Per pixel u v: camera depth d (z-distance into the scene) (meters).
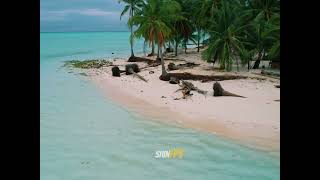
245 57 37.28
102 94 28.86
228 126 19.03
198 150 15.81
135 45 114.75
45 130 19.19
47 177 13.30
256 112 21.52
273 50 32.78
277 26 33.59
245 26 37.59
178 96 26.80
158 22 33.84
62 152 15.84
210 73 36.56
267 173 13.29
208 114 21.47
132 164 14.42
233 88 28.94
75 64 51.34
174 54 61.09
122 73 40.03
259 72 36.94
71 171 13.82
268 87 29.23
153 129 19.08
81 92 29.94
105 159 15.02
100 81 35.41
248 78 33.34
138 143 16.92
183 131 18.55
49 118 21.67
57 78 37.97
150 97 26.89
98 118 21.58
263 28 38.06
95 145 16.77
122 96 27.75
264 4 44.47
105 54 73.69
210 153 15.43
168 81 33.75
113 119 21.27
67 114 22.59
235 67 41.09
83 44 124.56
